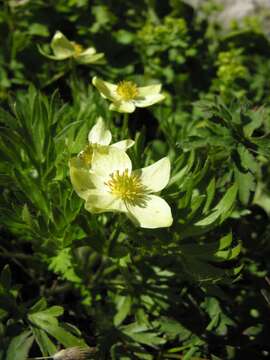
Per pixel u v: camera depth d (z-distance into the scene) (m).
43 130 0.21
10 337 0.18
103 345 0.21
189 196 0.19
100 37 0.33
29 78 0.31
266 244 0.24
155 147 0.27
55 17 0.33
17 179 0.19
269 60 0.35
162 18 0.35
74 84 0.25
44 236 0.19
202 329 0.21
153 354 0.22
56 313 0.19
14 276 0.24
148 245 0.19
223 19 0.40
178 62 0.32
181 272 0.21
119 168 0.19
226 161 0.21
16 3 0.33
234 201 0.19
